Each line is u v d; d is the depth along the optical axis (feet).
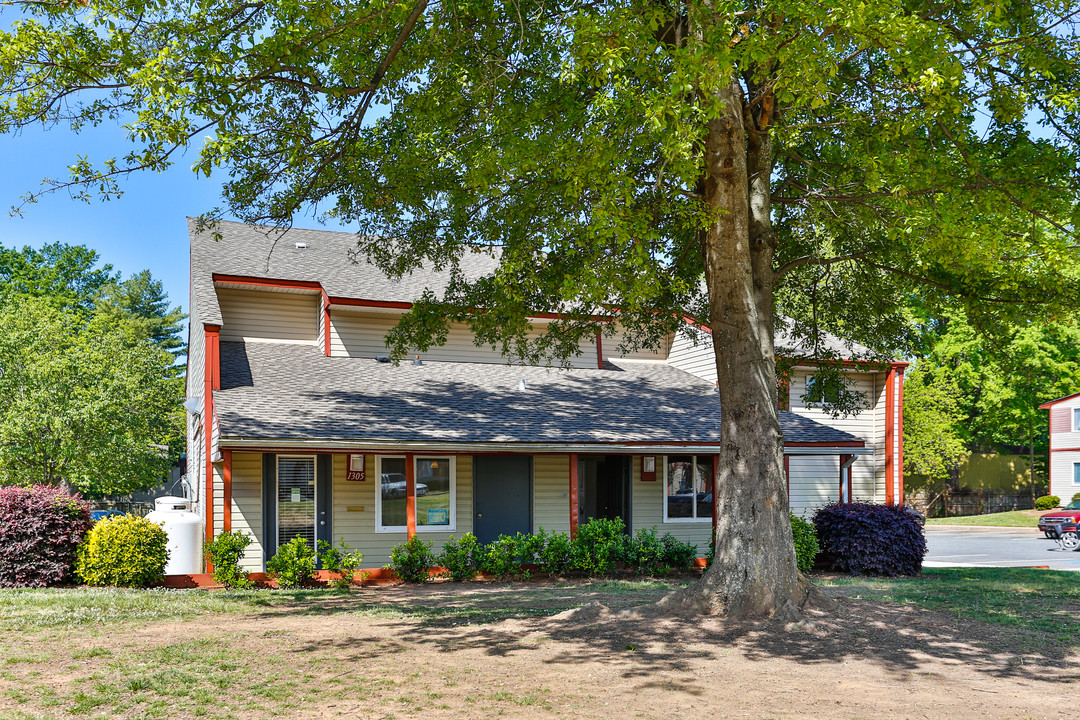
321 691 23.39
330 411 54.08
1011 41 32.81
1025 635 32.22
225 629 33.06
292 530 55.36
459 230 48.75
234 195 40.86
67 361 89.86
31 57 29.37
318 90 35.14
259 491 54.90
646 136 30.55
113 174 32.55
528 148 32.30
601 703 22.58
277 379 59.62
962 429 164.55
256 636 31.42
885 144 37.50
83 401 89.10
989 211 37.14
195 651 28.22
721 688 24.18
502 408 61.00
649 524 65.62
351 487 57.21
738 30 31.32
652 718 21.36
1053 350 152.05
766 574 34.06
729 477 35.42
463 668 26.30
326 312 67.46
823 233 54.80
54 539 46.50
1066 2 32.71
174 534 50.93
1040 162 36.94
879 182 33.37
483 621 34.88
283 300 69.67
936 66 27.86
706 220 33.27
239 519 54.19
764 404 35.58
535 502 62.95
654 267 33.06
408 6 32.17
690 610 34.35
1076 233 36.22
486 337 54.49
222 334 66.95
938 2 34.14
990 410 160.25
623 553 57.16
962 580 53.93
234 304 68.03
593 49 28.02
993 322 47.24
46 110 31.55
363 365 66.39
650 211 34.19
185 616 36.11
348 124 37.73
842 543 59.11
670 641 30.09
